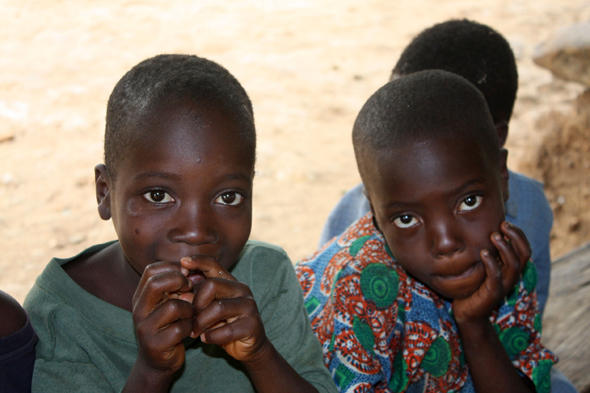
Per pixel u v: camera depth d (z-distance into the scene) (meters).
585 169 5.76
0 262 5.07
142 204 1.26
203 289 1.21
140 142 1.23
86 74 9.02
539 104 8.13
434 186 1.56
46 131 7.29
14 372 1.25
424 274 1.67
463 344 1.79
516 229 1.67
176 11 12.05
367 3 12.87
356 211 2.59
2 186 6.19
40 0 12.30
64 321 1.36
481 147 1.61
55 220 5.68
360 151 1.69
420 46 2.32
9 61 9.40
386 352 1.73
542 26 11.25
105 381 1.36
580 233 5.29
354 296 1.70
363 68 9.58
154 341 1.16
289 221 5.74
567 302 2.69
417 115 1.58
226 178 1.25
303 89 8.80
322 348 1.72
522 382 1.83
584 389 2.24
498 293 1.66
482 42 2.28
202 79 1.28
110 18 11.49
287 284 1.64
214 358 1.50
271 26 11.41
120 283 1.46
